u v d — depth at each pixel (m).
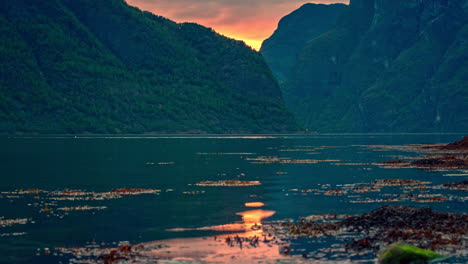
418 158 89.50
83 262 22.94
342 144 164.50
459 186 46.12
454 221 28.64
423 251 22.88
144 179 55.03
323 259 23.03
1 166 70.94
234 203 38.44
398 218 29.22
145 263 22.61
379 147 139.38
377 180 52.44
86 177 56.78
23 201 39.47
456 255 23.20
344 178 55.59
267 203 38.38
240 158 90.88
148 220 31.86
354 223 29.23
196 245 25.61
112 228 29.59
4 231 28.88
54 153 103.25
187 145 148.75
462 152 104.62
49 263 22.80
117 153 104.50
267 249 24.73
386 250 22.89
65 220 31.91
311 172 62.94
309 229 28.47
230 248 24.98
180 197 41.69
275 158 90.81
